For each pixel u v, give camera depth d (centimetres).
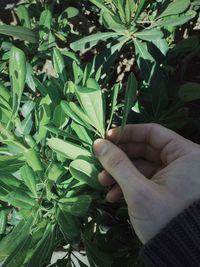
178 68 33
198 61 37
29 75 28
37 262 23
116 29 27
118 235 28
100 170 24
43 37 30
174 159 25
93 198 26
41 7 33
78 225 25
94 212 27
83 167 23
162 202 22
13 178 23
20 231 23
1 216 25
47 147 24
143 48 28
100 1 26
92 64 26
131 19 27
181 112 29
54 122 23
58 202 24
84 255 29
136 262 28
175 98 30
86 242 26
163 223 23
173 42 32
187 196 23
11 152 24
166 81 30
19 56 22
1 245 22
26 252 23
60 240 26
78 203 23
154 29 27
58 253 32
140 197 22
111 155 23
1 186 23
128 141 27
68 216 24
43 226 24
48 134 25
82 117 22
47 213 24
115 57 28
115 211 29
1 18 37
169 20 28
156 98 28
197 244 22
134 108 29
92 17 37
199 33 35
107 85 37
